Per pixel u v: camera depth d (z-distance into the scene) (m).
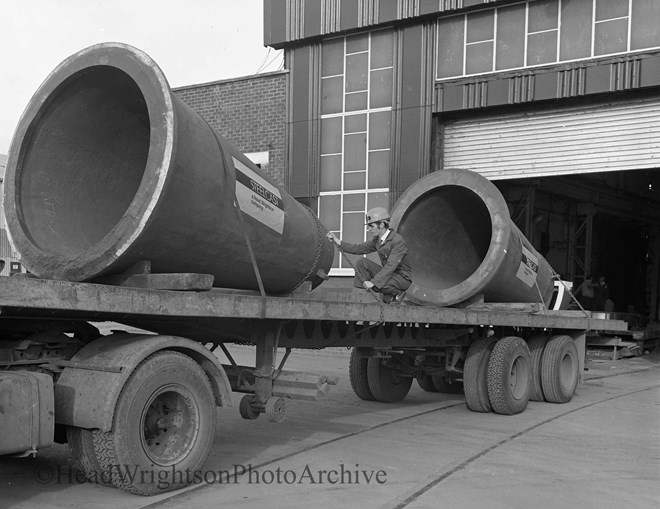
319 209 16.73
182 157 4.86
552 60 14.37
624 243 29.09
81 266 4.64
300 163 16.88
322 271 7.18
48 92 5.05
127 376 4.38
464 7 14.93
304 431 7.28
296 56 16.98
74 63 5.01
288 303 5.41
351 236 16.38
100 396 4.33
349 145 16.47
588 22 14.01
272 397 5.85
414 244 9.88
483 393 8.77
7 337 4.62
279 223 6.17
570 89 14.05
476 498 4.92
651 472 5.84
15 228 4.95
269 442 6.66
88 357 4.58
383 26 16.00
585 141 14.38
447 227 10.31
